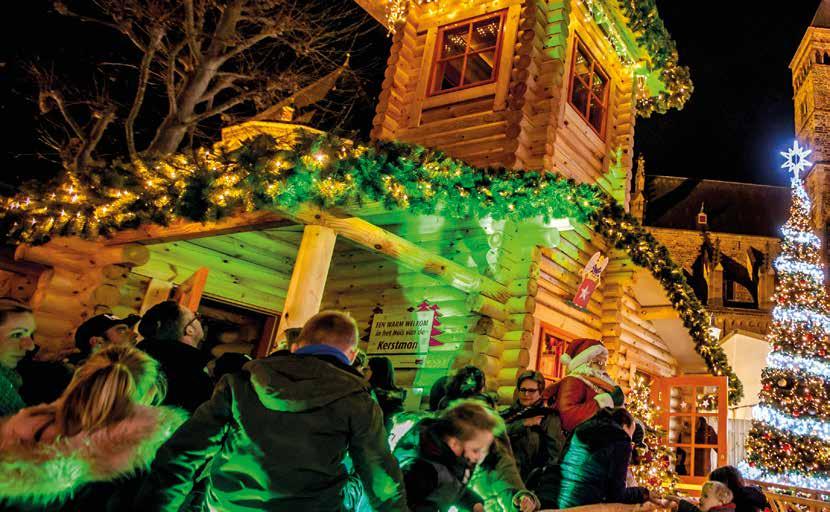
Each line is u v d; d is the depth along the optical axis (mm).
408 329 8062
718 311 50438
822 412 14016
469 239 8273
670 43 11930
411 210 6680
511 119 9094
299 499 2393
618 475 3592
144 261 7734
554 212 7641
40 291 7480
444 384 4137
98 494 2574
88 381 2461
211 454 2549
